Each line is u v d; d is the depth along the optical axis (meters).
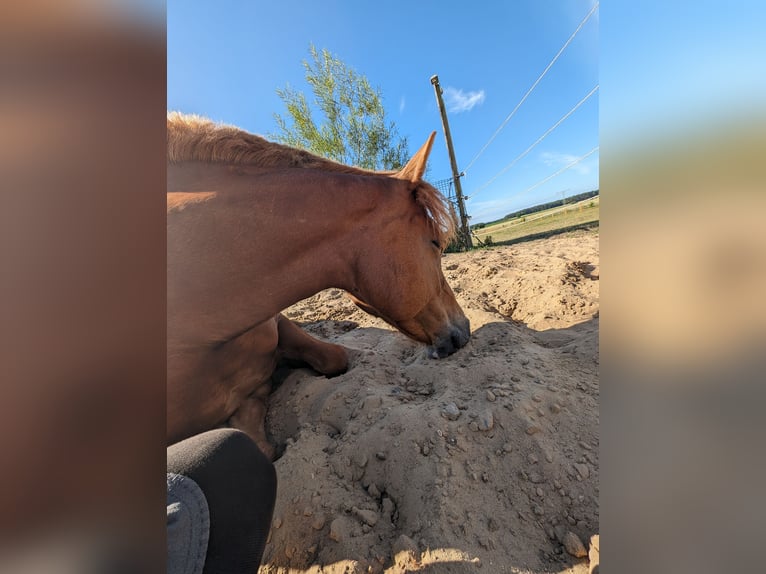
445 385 2.19
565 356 2.42
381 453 1.71
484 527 1.35
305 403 2.38
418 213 1.89
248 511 0.92
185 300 1.46
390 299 1.83
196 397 1.77
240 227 1.50
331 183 1.68
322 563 1.33
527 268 4.49
